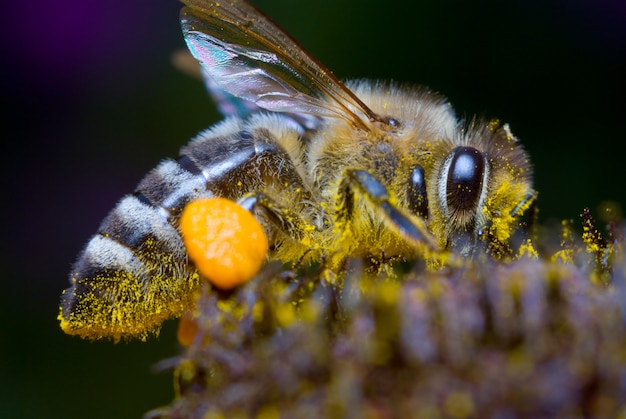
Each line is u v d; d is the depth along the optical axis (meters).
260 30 0.05
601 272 0.05
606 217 0.05
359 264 0.05
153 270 0.05
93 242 0.05
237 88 0.05
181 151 0.05
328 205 0.05
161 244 0.05
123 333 0.05
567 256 0.05
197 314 0.05
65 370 0.06
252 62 0.05
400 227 0.05
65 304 0.05
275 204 0.05
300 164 0.05
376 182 0.05
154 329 0.05
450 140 0.05
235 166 0.05
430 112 0.05
